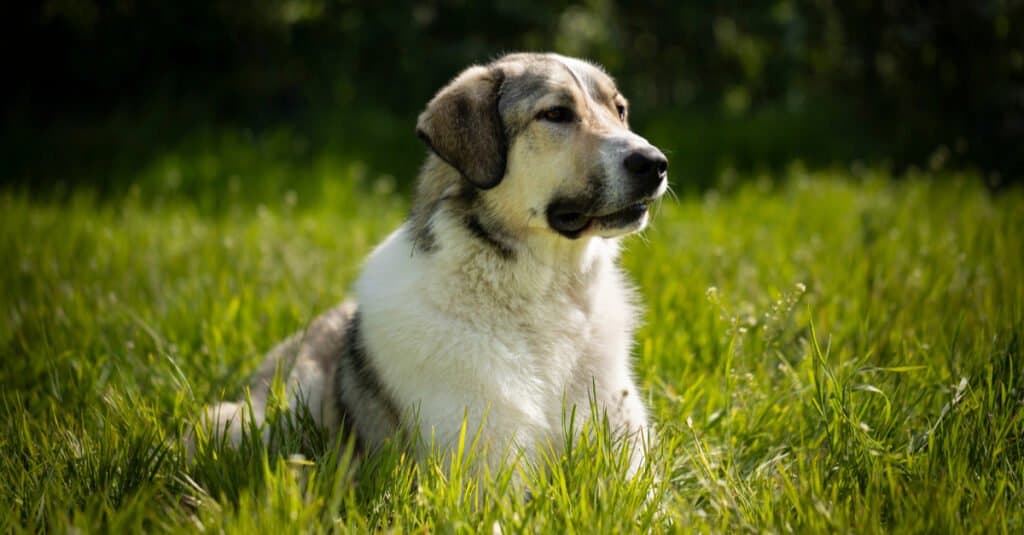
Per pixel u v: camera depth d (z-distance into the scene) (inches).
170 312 343.6
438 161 248.5
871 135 697.0
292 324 343.0
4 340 318.0
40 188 659.4
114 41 792.9
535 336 238.2
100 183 659.4
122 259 413.7
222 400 269.7
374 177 659.4
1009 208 461.7
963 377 238.7
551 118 237.6
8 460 226.7
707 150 691.4
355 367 250.7
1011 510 200.1
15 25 786.2
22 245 431.5
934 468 214.4
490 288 235.8
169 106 785.6
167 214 550.6
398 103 790.5
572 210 237.6
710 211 508.7
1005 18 616.7
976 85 647.8
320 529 185.2
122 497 213.3
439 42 783.7
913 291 321.7
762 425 252.8
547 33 801.6
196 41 788.6
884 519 201.5
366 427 244.4
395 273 243.1
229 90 799.1
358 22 775.7
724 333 301.4
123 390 274.8
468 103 241.4
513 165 237.8
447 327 232.2
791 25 724.0
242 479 213.5
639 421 246.1
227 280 378.6
